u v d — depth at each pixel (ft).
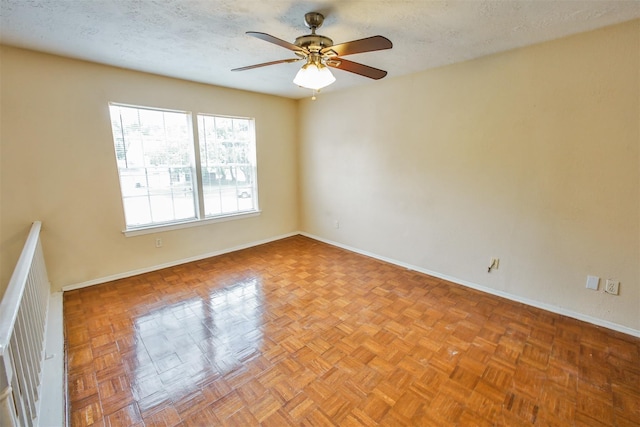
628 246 7.09
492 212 9.20
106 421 4.96
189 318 8.13
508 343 7.01
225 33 7.05
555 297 8.30
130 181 10.65
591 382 5.79
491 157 8.98
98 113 9.49
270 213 15.14
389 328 7.66
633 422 4.94
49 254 9.12
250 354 6.68
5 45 7.80
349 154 13.24
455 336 7.30
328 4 5.68
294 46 5.61
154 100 10.58
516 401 5.37
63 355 6.52
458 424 4.92
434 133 10.21
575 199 7.66
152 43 7.66
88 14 6.08
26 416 3.81
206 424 4.93
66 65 8.77
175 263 11.98
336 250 13.97
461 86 9.33
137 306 8.73
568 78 7.39
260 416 5.09
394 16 6.18
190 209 12.33
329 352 6.74
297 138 15.66
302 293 9.62
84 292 9.53
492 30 6.91
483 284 9.71
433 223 10.72
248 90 13.16
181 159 11.83
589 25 6.67
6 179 8.22
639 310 7.12
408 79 10.65
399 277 10.86
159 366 6.28
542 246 8.35
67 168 9.14
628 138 6.81
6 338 2.97
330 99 13.60
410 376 5.99
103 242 10.10
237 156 13.65
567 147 7.62
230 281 10.51
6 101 8.02
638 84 6.56
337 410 5.21
